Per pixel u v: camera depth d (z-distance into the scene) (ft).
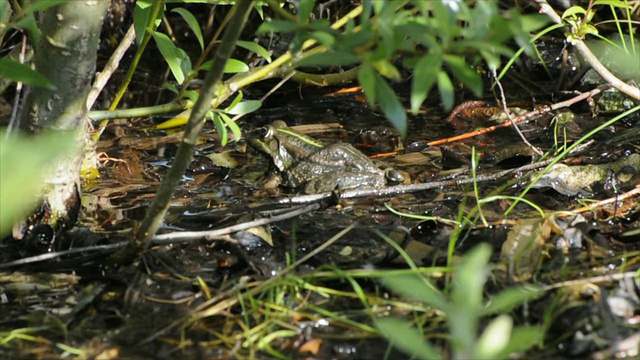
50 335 18.93
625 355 17.47
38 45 21.39
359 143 33.53
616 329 18.38
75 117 22.35
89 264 22.40
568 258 22.16
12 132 24.97
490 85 39.24
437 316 19.47
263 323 19.26
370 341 18.58
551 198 26.73
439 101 38.17
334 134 34.53
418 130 34.68
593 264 21.76
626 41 37.06
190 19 25.82
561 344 18.17
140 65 42.75
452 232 24.09
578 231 23.36
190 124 18.99
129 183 29.12
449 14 14.64
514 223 24.36
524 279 21.01
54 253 21.84
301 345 18.47
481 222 24.71
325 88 40.27
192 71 26.07
